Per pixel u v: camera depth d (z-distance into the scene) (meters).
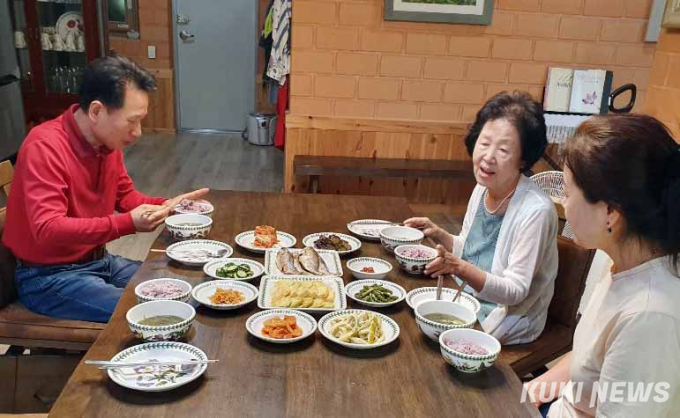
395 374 1.17
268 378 1.13
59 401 1.03
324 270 1.61
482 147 1.70
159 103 6.73
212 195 2.29
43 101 5.38
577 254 1.81
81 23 5.25
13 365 1.73
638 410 1.00
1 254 1.81
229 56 6.79
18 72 5.01
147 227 1.70
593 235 1.06
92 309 1.78
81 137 1.81
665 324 0.98
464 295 1.53
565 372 1.40
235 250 1.77
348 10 3.60
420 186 4.05
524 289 1.58
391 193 4.05
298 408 1.05
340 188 4.01
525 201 1.67
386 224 2.07
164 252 1.72
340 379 1.14
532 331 1.75
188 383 1.10
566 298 1.84
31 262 1.84
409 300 1.47
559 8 3.68
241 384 1.11
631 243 1.04
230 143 6.52
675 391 1.00
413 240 1.84
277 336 1.25
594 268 2.39
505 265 1.70
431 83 3.77
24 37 5.19
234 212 2.10
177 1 6.56
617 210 1.00
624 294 1.05
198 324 1.32
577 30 3.73
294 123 3.80
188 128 6.96
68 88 5.41
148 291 1.41
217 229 1.93
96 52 5.28
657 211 0.97
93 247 1.97
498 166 1.67
